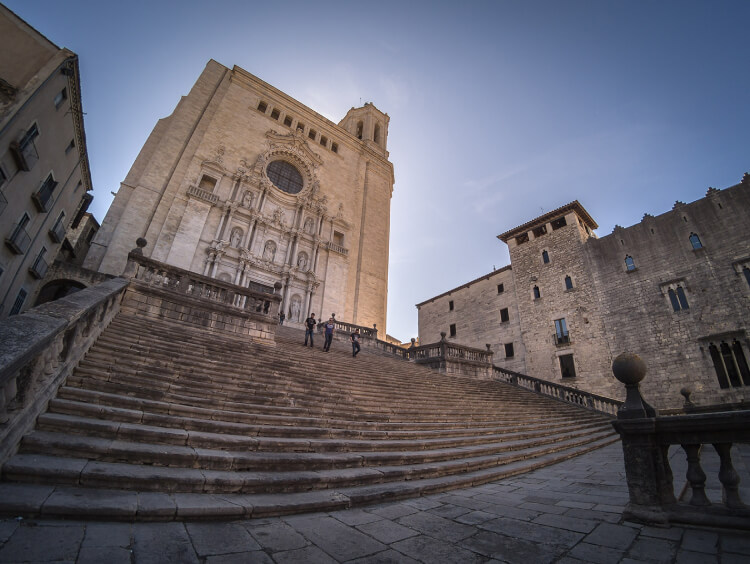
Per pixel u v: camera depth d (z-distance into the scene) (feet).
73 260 83.51
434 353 66.18
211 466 14.51
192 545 9.09
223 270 81.25
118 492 11.26
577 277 89.61
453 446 26.08
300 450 18.71
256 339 41.68
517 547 10.41
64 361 17.60
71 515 9.39
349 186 121.60
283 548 9.64
